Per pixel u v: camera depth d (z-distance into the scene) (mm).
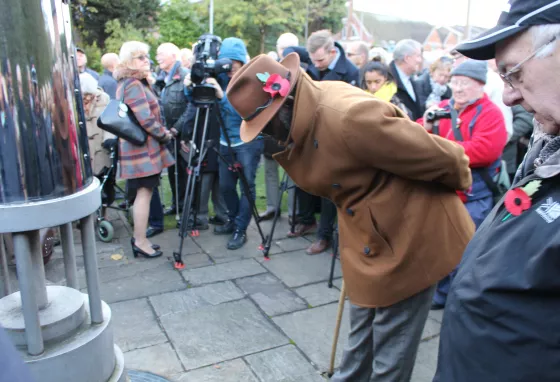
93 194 1423
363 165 1510
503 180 2865
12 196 1236
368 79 3400
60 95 1291
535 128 1040
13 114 1201
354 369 1896
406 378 1719
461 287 949
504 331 845
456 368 946
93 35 15742
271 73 1543
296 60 1600
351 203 1628
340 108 1443
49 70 1251
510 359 840
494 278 856
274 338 2566
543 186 839
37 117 1238
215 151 3779
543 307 796
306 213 4133
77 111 1378
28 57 1200
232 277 3316
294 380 2225
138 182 3516
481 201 2617
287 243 3971
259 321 2734
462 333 928
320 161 1573
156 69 6832
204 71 3322
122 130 3238
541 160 914
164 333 2607
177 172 4387
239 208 3900
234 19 15508
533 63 828
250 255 3709
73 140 1348
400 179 1553
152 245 3756
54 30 1257
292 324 2705
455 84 2537
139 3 16031
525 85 862
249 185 3822
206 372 2271
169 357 2389
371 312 1777
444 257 1599
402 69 3508
